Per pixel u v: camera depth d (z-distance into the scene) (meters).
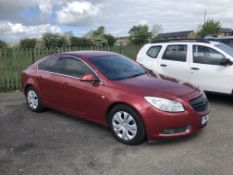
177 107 4.42
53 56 6.32
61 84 5.78
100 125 5.75
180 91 4.71
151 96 4.50
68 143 4.89
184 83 5.22
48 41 22.86
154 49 8.29
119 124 4.83
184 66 7.46
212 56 7.02
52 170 3.98
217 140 4.86
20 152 4.56
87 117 5.42
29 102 6.83
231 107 6.92
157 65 8.00
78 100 5.48
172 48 7.84
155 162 4.13
